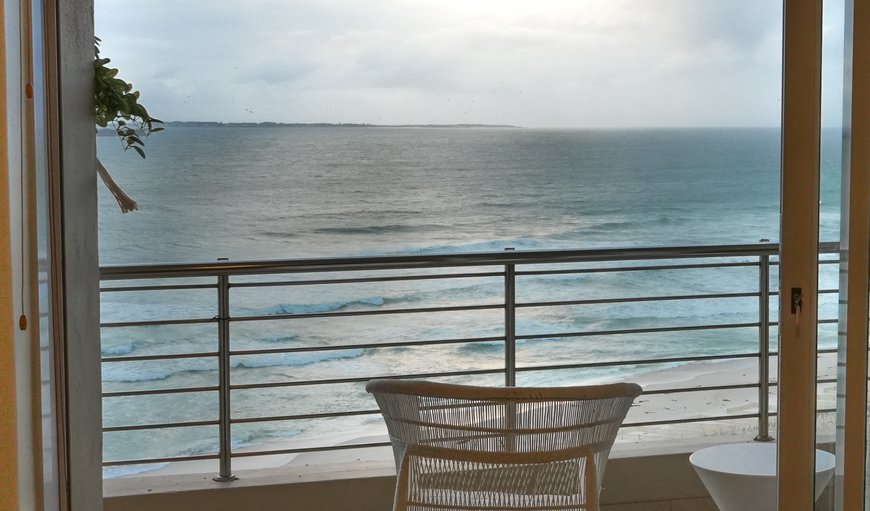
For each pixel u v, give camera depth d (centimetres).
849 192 207
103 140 1562
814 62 210
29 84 173
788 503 220
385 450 967
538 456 191
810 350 216
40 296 182
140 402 1084
